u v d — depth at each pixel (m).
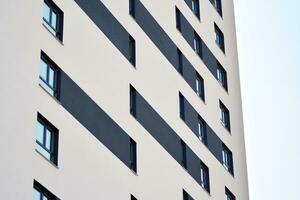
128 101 44.16
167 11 52.47
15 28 36.75
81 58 40.97
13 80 35.66
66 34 40.38
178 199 46.94
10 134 34.59
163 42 50.53
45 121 37.16
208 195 51.12
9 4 36.84
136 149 43.78
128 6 47.22
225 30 62.31
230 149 57.03
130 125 43.75
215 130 55.09
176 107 49.84
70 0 41.44
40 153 35.94
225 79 59.81
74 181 37.75
